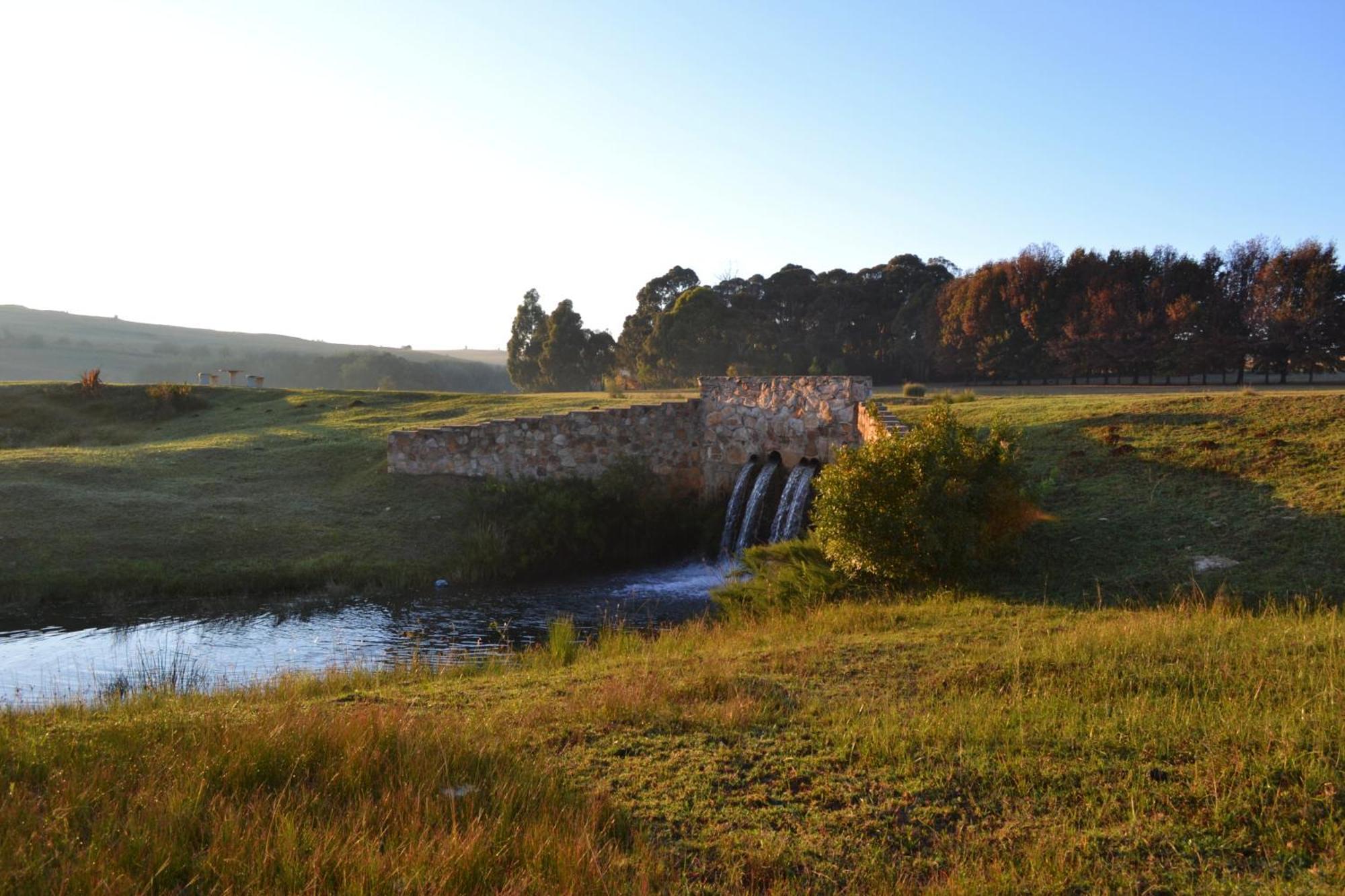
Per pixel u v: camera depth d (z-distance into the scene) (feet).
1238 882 14.78
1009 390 141.69
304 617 51.31
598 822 17.67
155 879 14.69
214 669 41.09
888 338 230.07
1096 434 57.11
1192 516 42.16
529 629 49.08
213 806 17.44
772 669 29.40
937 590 39.34
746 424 76.23
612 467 74.64
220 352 506.48
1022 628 32.14
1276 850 15.65
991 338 179.01
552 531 67.05
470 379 502.38
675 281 270.67
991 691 25.00
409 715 24.35
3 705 33.47
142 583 54.95
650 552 71.36
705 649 34.53
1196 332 157.69
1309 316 143.02
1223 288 161.89
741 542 67.10
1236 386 137.08
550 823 17.17
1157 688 24.09
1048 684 25.03
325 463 80.84
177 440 100.99
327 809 17.79
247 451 85.20
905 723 22.48
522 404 110.52
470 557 62.59
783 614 41.19
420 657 39.17
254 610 52.70
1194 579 35.99
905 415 74.33
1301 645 26.40
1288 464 45.14
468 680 31.83
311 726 21.80
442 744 20.89
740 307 238.89
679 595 57.57
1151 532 41.47
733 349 224.33
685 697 26.27
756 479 72.54
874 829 17.40
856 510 41.04
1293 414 52.60
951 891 14.69
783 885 15.28
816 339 230.27
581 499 70.38
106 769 19.12
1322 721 20.08
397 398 120.78
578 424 76.79
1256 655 25.64
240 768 19.16
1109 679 24.86
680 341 222.89
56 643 45.42
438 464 75.66
